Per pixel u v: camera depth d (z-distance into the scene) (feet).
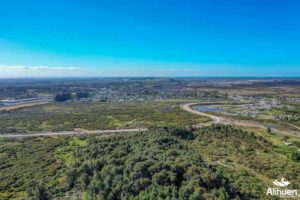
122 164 256.11
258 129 523.70
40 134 490.08
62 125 568.41
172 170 227.40
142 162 241.14
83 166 259.60
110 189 220.84
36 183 265.54
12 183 273.75
